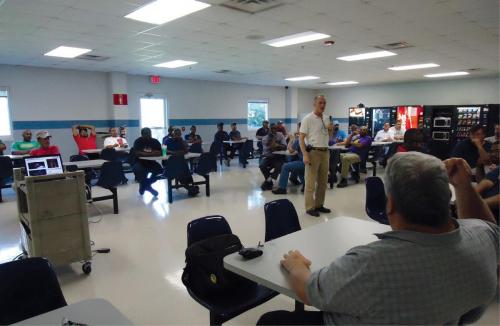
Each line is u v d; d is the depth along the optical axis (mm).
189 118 11477
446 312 969
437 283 956
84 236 3041
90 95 9344
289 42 6191
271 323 1555
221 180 7691
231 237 2105
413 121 11844
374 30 5375
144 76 10359
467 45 6418
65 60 7656
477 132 3730
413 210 986
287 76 10875
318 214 4840
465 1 4121
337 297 1022
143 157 5992
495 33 5566
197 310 2500
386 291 957
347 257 1077
